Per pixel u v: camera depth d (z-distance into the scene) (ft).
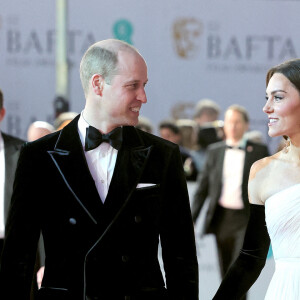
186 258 24.80
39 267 33.30
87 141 24.21
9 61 92.63
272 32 92.73
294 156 25.44
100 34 92.07
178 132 58.03
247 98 92.99
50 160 24.27
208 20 92.63
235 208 48.78
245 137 51.39
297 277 24.88
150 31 92.58
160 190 24.48
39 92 92.79
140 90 24.25
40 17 92.68
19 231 24.23
